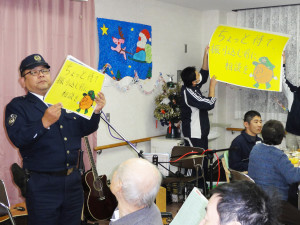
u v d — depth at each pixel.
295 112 4.63
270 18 5.48
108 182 3.84
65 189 2.24
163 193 3.52
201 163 4.00
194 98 4.30
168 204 4.36
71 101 2.09
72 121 2.33
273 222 0.96
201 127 4.40
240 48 4.81
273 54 4.79
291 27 5.31
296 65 5.29
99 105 2.25
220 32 4.80
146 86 5.00
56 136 2.24
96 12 4.27
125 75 4.64
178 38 5.52
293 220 2.56
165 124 5.23
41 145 2.18
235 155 3.50
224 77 4.74
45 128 2.05
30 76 2.20
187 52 5.71
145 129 5.06
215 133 5.58
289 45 5.33
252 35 4.78
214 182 4.04
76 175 2.33
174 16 5.41
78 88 2.10
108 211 3.57
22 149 2.21
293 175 2.56
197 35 5.90
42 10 3.63
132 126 4.83
